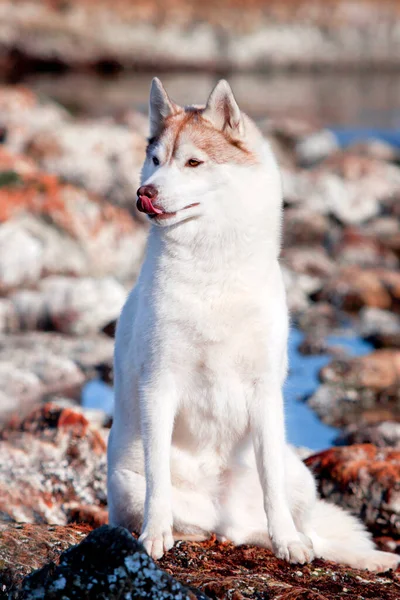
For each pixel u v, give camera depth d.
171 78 130.38
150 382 13.55
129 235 39.62
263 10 162.75
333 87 121.88
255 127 14.34
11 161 42.31
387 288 36.69
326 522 15.34
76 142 48.06
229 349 13.36
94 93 103.38
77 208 38.84
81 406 25.64
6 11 140.62
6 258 34.75
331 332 33.34
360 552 14.65
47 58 140.12
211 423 13.85
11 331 32.28
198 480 14.14
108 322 32.47
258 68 154.88
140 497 13.95
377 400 27.11
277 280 13.82
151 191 13.15
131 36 146.12
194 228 13.31
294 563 13.05
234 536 14.09
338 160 56.03
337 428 24.72
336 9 166.50
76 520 16.91
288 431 24.30
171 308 13.26
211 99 13.83
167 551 13.00
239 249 13.31
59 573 10.03
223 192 13.41
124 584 9.93
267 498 13.42
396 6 171.25
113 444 14.85
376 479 17.77
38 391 26.61
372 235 45.75
